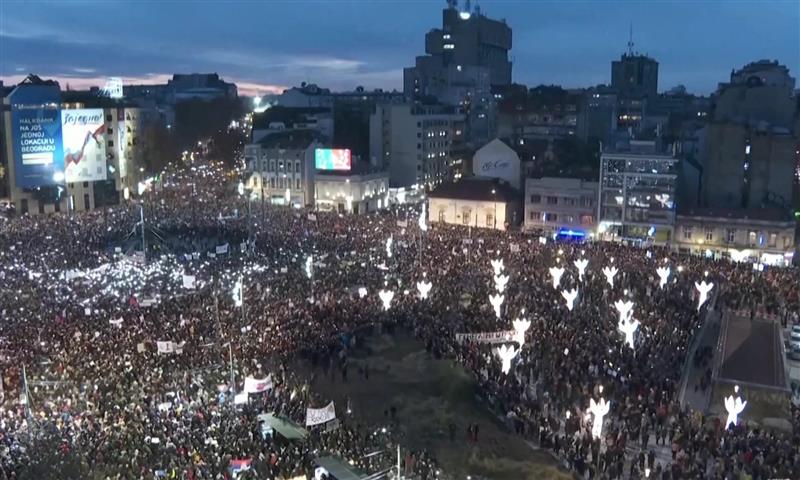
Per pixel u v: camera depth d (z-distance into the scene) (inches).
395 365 1876.2
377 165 4975.4
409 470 1314.0
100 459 1218.0
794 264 3238.2
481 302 2197.3
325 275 2504.9
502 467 1374.3
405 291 2333.9
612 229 3622.0
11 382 1530.5
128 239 3277.6
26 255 2743.6
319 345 1920.5
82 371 1590.8
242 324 1943.9
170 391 1530.5
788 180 3619.6
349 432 1444.4
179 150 6545.3
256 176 4835.1
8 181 4215.1
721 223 3368.6
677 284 2469.2
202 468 1196.5
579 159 4394.7
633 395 1603.1
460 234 3390.7
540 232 3801.7
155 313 1998.0
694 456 1353.3
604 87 6678.2
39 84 4534.9
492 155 4249.5
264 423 1419.8
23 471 1152.2
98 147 4566.9
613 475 1327.5
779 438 1429.6
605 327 1979.6
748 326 2210.9
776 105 4333.2
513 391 1657.2
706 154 3826.3
